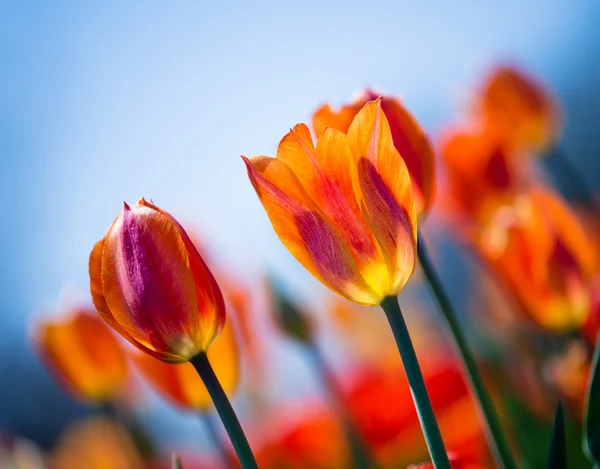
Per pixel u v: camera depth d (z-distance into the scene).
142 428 0.89
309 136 0.57
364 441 0.85
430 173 0.63
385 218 0.56
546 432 0.84
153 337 0.56
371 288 0.56
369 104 0.56
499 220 0.76
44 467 1.01
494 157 0.87
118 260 0.57
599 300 0.70
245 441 0.56
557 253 0.73
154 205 0.58
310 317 0.92
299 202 0.56
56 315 0.88
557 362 0.80
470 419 0.78
